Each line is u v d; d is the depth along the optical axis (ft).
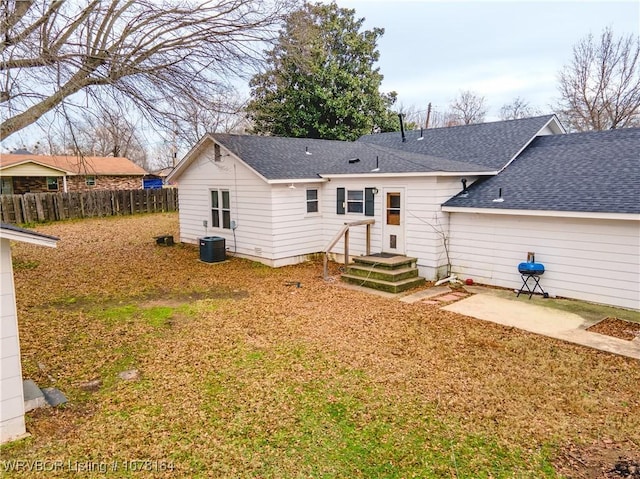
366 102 79.15
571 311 25.63
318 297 29.68
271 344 21.08
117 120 30.07
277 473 11.74
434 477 11.57
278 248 39.40
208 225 47.24
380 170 35.35
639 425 13.97
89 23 27.22
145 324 24.00
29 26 25.00
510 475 11.61
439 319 24.64
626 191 26.23
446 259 34.06
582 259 27.27
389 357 19.45
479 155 39.50
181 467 12.00
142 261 41.63
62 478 11.51
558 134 39.86
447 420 14.29
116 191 75.92
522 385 16.67
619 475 11.58
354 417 14.53
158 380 17.30
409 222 34.30
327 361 19.04
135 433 13.62
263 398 15.81
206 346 20.84
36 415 14.56
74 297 29.45
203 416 14.61
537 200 29.01
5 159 80.53
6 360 12.92
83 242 51.55
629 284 25.48
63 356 19.54
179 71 31.27
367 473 11.74
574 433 13.55
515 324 23.61
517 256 30.35
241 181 41.65
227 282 33.99
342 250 40.73
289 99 75.56
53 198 68.39
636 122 77.00
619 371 17.80
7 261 12.66
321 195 42.19
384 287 31.14
